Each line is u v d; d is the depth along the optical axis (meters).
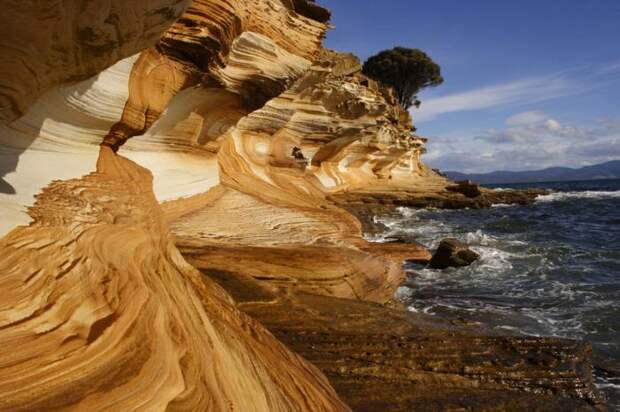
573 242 17.50
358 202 28.23
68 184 4.45
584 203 39.12
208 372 2.70
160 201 9.16
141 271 3.57
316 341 5.15
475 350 5.27
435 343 5.36
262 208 12.23
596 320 7.91
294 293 7.00
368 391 4.24
